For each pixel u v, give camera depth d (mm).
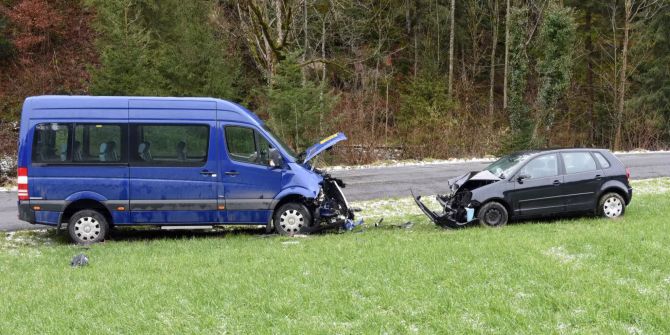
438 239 10125
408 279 7199
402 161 27859
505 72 45469
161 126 11656
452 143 30391
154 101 11734
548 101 37125
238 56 35875
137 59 26312
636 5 47000
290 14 27922
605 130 44031
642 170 22156
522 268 7477
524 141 30109
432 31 49938
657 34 40750
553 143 38188
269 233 12055
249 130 11945
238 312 6105
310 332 5430
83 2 34188
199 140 11758
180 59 29125
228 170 11758
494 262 7898
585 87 45594
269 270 7945
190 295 6781
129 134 11594
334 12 35406
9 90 30391
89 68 26797
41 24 32062
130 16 31281
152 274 8023
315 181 12031
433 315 5805
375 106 34625
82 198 11461
